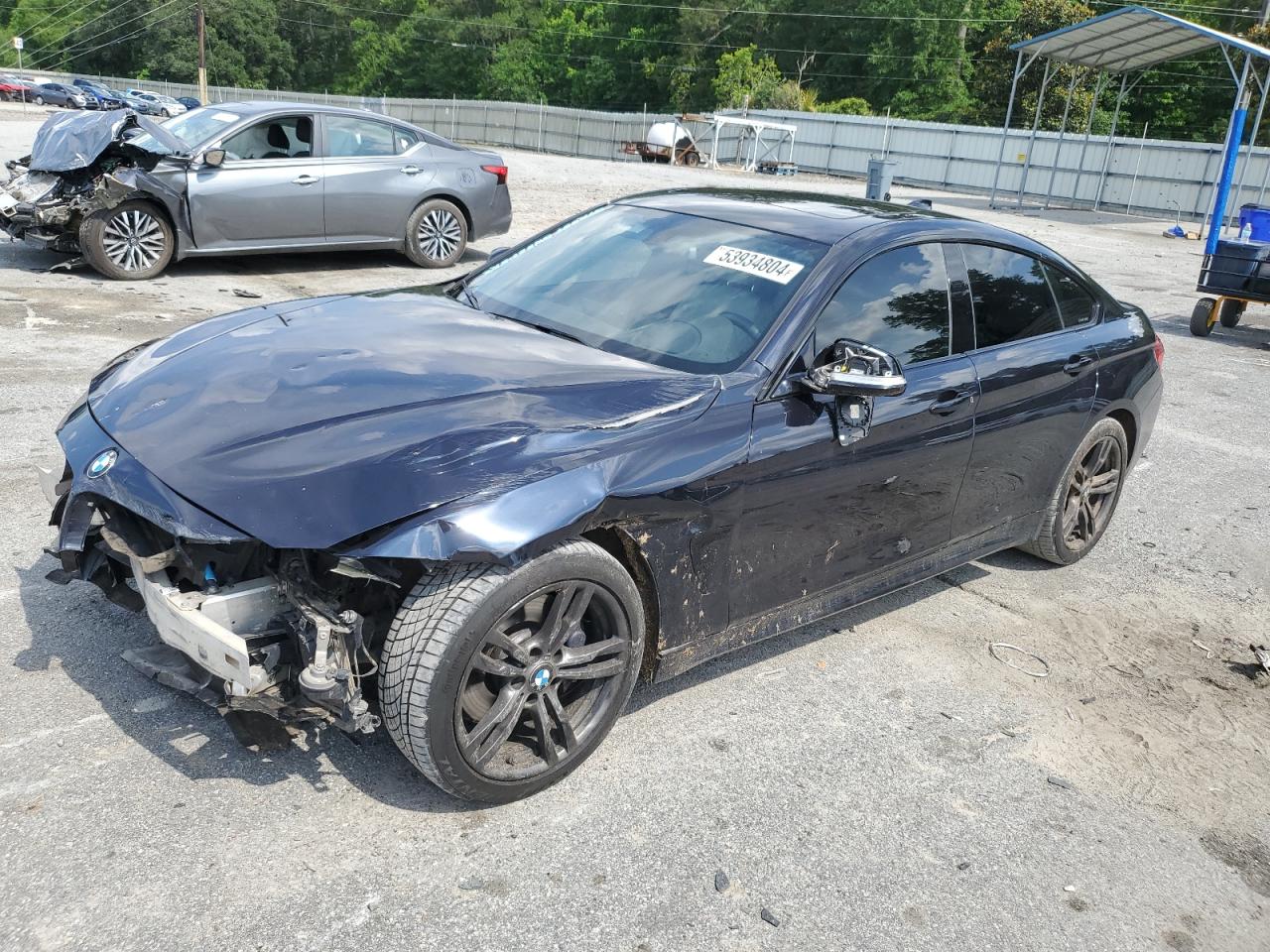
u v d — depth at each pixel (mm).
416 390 2979
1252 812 3305
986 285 4199
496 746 2773
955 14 69188
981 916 2709
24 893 2406
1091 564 5215
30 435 5324
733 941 2518
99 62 92938
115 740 2988
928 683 3883
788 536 3422
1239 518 6043
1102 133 58125
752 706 3578
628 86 85750
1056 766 3443
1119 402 4824
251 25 89312
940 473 3924
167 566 2756
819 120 43125
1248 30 54281
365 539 2520
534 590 2686
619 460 2887
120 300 8562
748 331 3424
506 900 2553
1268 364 10570
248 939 2348
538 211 16969
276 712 2684
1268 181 31375
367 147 10594
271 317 3701
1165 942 2705
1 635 3457
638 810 2951
